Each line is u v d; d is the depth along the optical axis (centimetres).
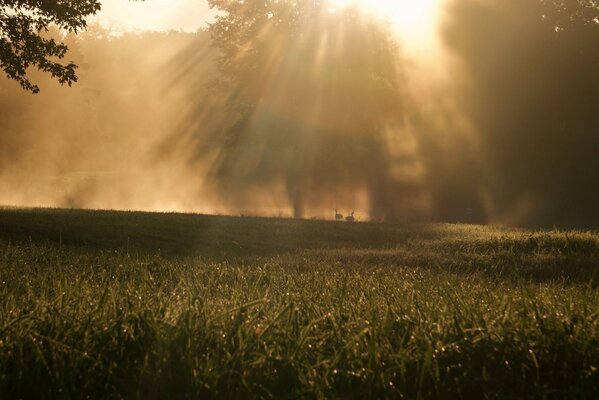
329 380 482
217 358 491
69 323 546
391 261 1892
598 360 514
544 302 704
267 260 1898
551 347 528
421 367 493
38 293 812
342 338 548
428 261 1873
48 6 2564
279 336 538
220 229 2620
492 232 2783
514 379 493
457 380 479
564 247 2106
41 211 2895
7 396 462
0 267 1152
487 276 1514
